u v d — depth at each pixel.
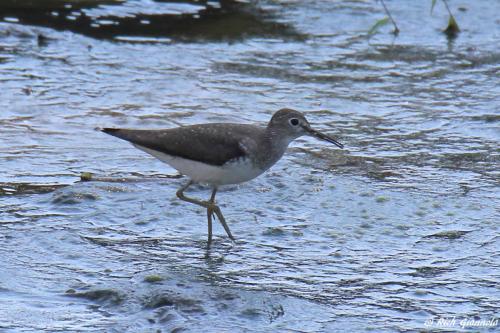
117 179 13.59
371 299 10.37
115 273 10.85
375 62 18.81
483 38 20.14
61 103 16.34
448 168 14.25
